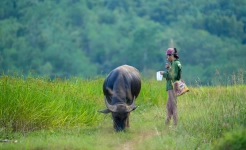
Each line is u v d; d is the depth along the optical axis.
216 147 27.48
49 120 37.44
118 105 35.75
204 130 33.84
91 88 48.12
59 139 32.56
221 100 37.19
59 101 39.22
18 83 39.00
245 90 38.03
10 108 36.19
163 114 42.00
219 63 189.50
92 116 40.41
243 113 33.97
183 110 39.62
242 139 26.59
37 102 37.59
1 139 33.38
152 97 49.66
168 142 31.44
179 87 36.47
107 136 34.16
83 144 31.03
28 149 30.27
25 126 36.44
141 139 33.19
